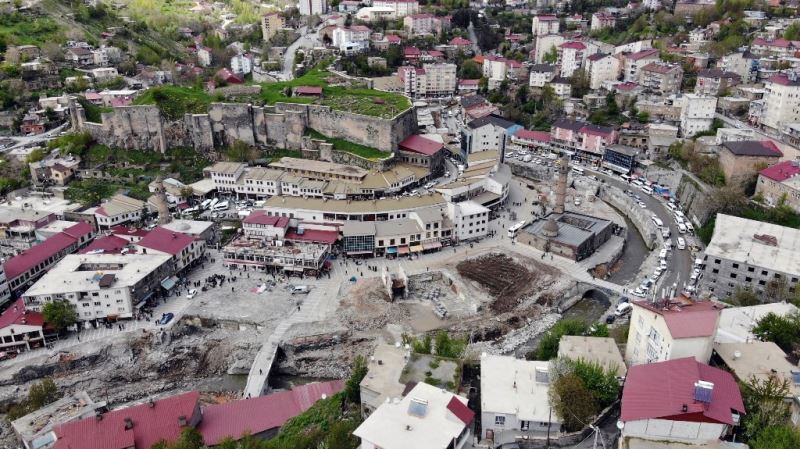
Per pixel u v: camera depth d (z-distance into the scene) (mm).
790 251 153625
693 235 193250
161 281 165125
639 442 78812
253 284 170500
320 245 183750
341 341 148250
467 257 184000
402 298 165500
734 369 96000
